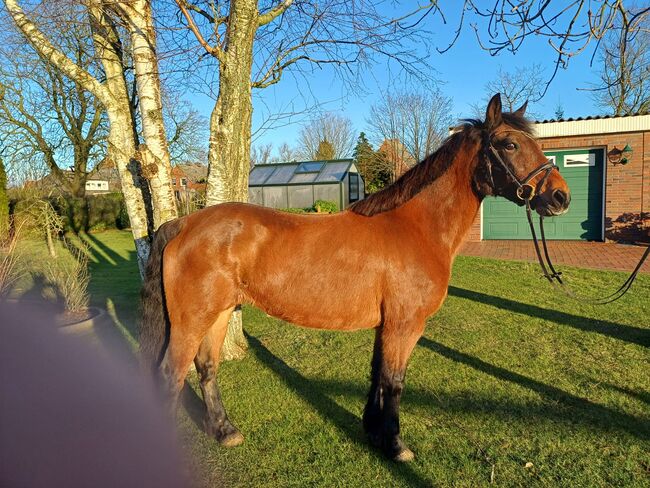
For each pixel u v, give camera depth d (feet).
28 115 52.16
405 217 8.66
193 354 8.30
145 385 8.47
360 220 8.63
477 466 8.11
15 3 12.20
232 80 11.99
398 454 8.25
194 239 8.13
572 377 11.60
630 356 12.87
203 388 9.32
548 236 40.06
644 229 35.60
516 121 8.39
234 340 13.55
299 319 8.43
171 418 8.22
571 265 27.20
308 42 14.85
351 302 8.18
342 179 64.69
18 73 14.40
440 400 10.50
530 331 15.29
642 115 34.24
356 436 9.21
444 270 8.54
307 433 9.37
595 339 14.29
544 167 8.07
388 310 8.20
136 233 13.74
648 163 34.88
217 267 8.05
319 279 8.10
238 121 12.46
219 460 8.51
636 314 16.76
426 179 8.71
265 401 10.76
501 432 9.14
